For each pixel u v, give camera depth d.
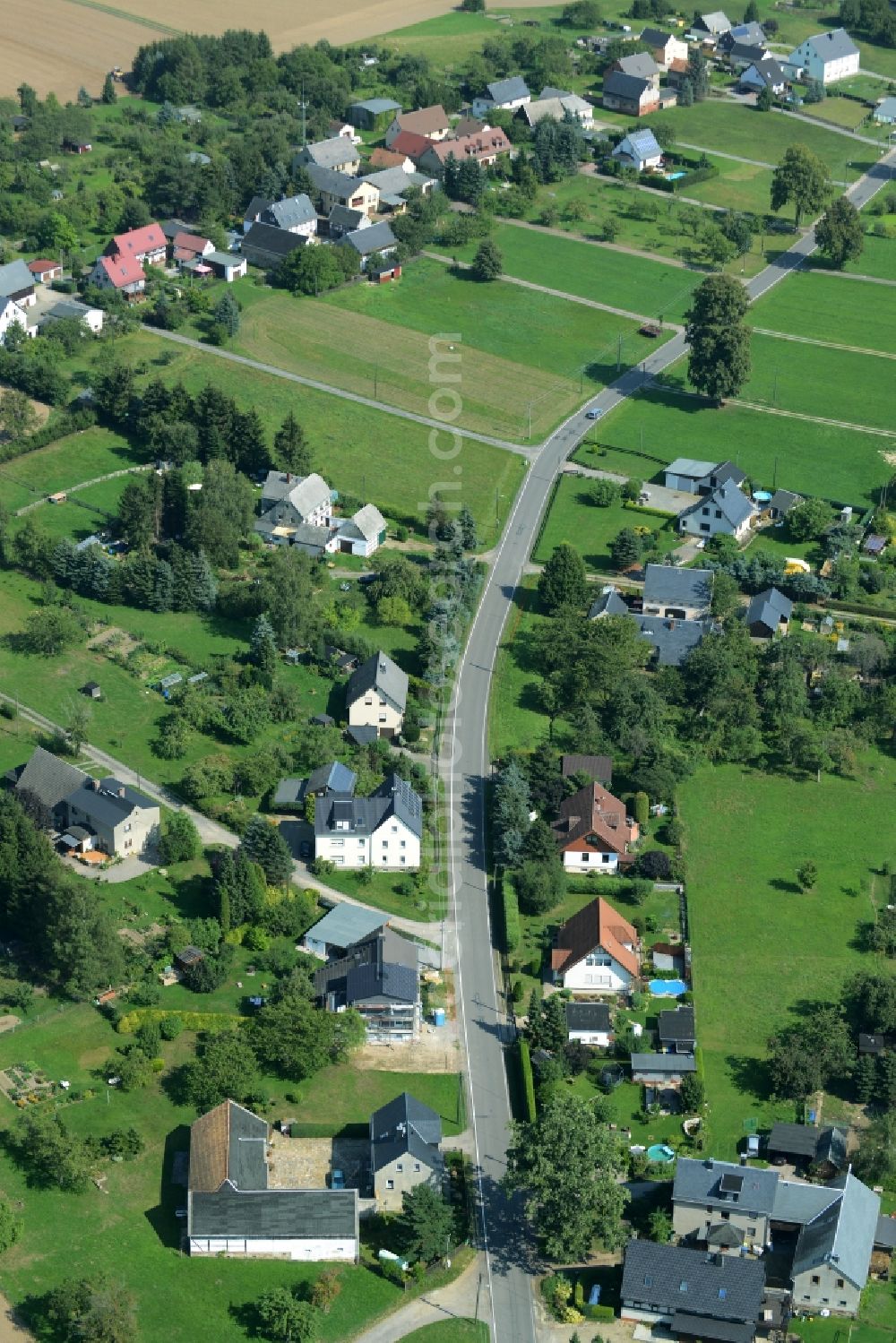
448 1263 192.88
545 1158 192.75
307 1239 190.88
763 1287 187.88
